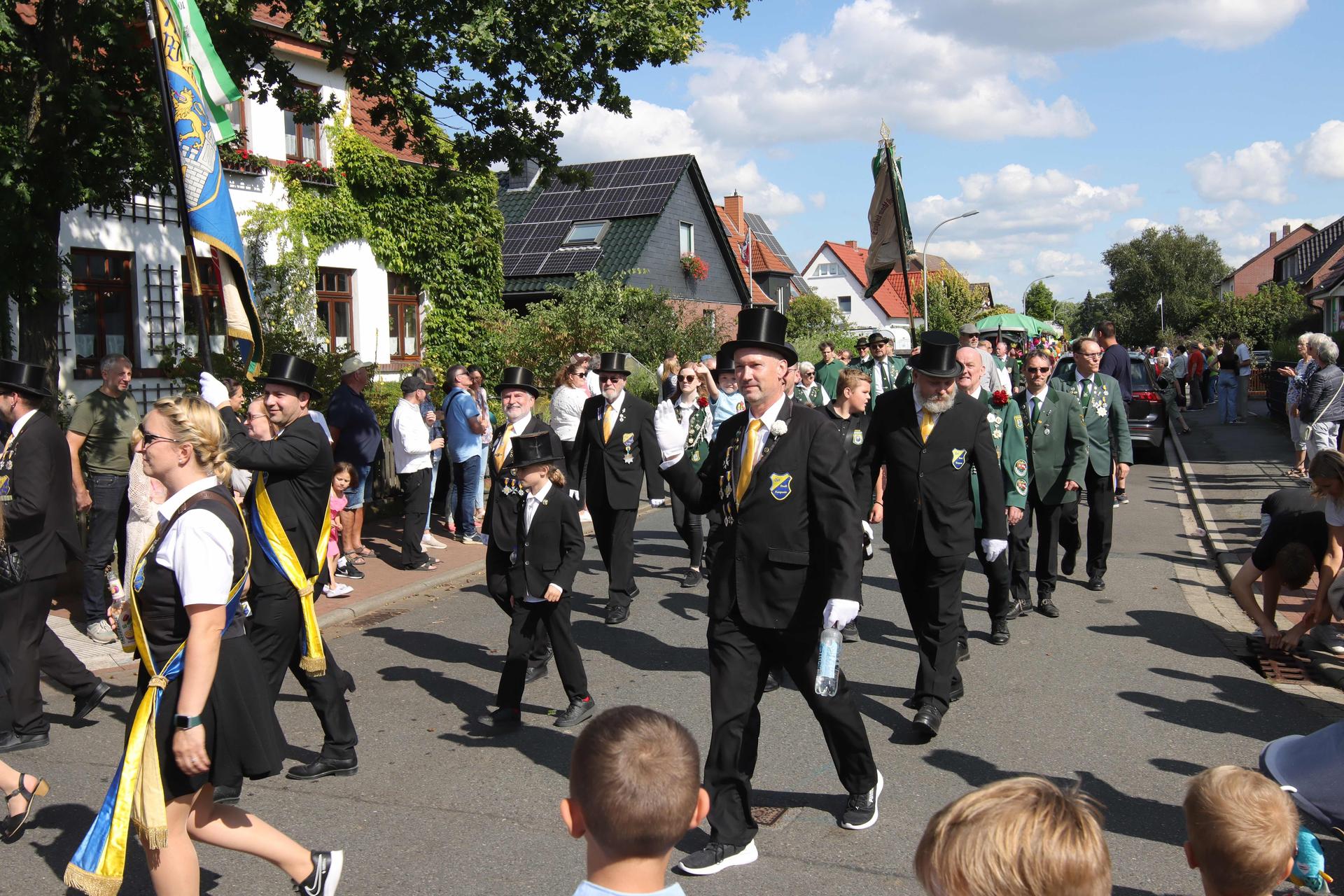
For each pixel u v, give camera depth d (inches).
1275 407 912.3
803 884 156.3
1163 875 156.9
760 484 165.8
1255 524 462.9
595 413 329.7
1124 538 454.3
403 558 407.8
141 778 126.8
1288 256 2370.8
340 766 201.0
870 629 309.6
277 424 203.2
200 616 126.9
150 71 392.2
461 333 819.4
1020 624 309.1
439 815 183.0
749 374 165.8
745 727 167.9
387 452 527.8
